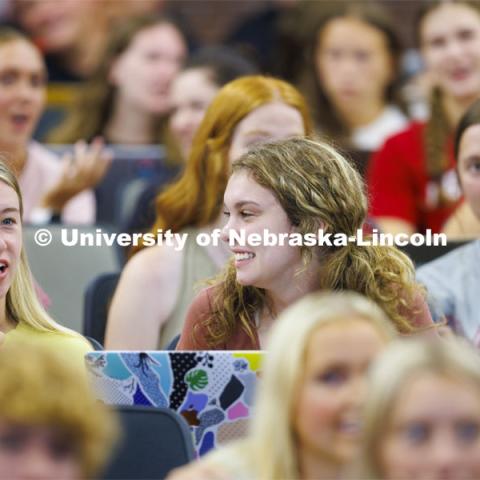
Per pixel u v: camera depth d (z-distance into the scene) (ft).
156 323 39.86
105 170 55.93
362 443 20.81
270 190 31.65
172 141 58.08
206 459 22.91
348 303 22.70
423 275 39.22
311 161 32.09
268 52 81.46
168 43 67.21
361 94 69.21
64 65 81.25
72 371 20.40
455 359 20.63
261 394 22.56
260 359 26.71
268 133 40.50
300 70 69.92
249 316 32.91
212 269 39.96
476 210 40.81
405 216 55.72
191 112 56.65
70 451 20.20
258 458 22.35
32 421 19.93
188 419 26.96
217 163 40.40
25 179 55.36
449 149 55.88
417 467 20.43
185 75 56.95
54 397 20.02
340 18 69.31
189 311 33.58
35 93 55.42
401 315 32.27
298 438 22.47
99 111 67.15
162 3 85.35
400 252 32.78
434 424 20.43
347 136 68.90
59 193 54.75
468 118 40.57
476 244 39.29
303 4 70.79
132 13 83.05
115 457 26.48
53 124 70.79
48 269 46.50
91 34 81.56
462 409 20.38
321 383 22.17
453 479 20.38
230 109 40.52
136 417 26.63
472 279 38.86
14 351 20.52
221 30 85.81
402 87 70.38
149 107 66.95
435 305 37.55
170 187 41.52
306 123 41.37
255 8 86.38
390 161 56.08
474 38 57.26
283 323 22.56
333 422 22.13
